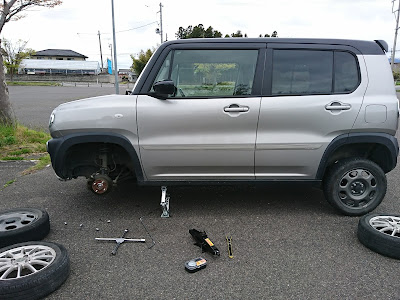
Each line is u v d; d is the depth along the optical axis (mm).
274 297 2400
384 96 3500
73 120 3453
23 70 58656
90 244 3195
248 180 3646
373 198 3705
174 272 2719
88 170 3883
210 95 3502
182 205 4137
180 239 3275
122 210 4004
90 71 67125
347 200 3709
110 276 2670
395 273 2680
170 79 3527
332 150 3514
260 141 3475
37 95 24734
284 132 3482
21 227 3100
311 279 2607
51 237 3340
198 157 3521
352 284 2541
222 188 4750
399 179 5191
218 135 3475
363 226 3094
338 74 3525
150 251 3055
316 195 4457
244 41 3547
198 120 3439
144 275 2682
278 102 3436
